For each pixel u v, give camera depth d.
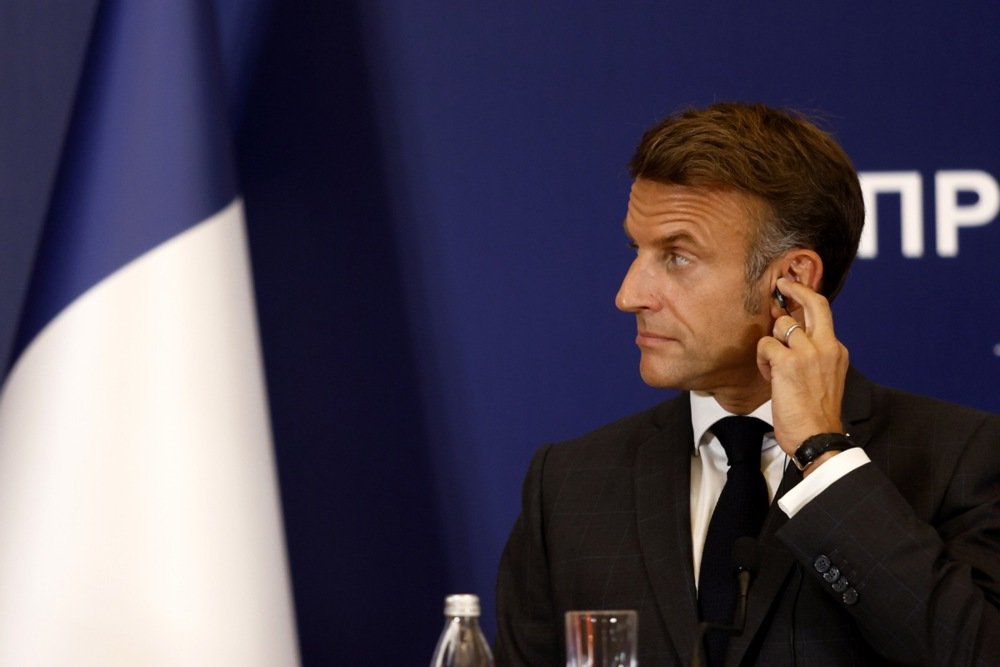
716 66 10.34
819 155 6.80
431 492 10.16
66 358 8.68
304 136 10.35
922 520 6.39
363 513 10.16
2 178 10.23
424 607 10.09
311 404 10.22
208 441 8.67
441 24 10.42
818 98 10.27
